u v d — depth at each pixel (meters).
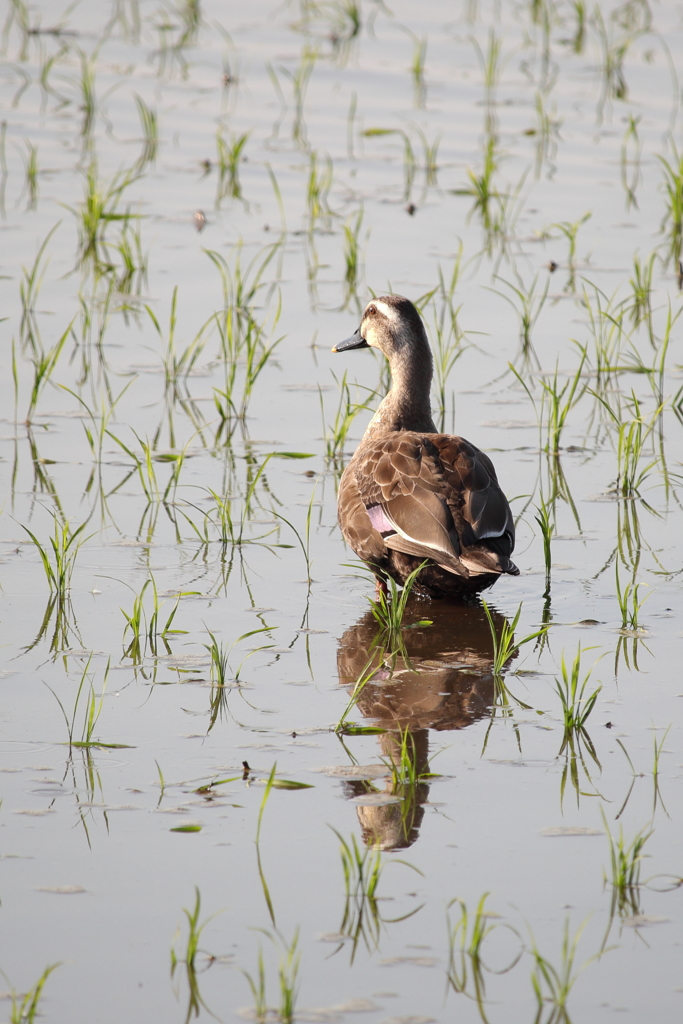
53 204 22.02
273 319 18.06
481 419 15.51
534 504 13.23
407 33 33.38
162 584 11.31
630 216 22.39
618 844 7.36
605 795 8.08
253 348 15.54
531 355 17.27
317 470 14.05
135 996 6.32
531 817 7.84
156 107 27.67
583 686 8.98
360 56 31.55
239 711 9.11
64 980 6.42
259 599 11.13
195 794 8.00
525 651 10.25
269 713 9.10
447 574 10.92
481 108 28.16
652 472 14.10
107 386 16.03
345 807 7.90
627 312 18.56
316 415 15.59
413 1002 6.31
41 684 9.41
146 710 9.08
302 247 20.70
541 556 12.15
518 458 14.41
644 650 10.20
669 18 34.62
